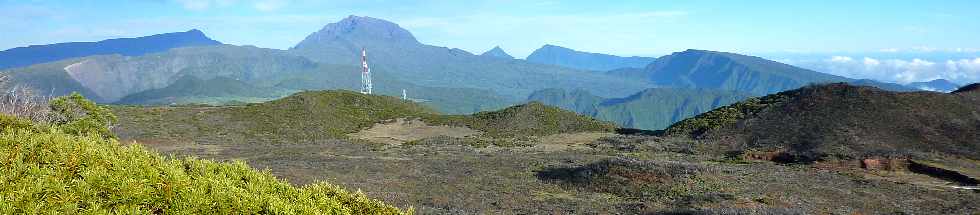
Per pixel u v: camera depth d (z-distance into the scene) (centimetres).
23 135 973
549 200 3127
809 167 4509
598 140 7281
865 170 4325
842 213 2686
